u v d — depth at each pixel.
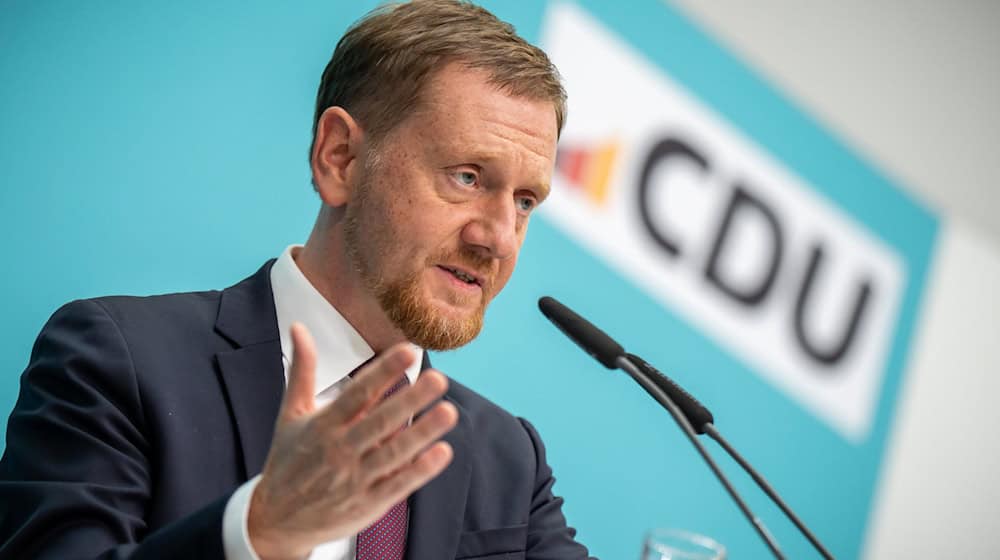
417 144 3.16
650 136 6.48
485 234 3.15
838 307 7.21
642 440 6.59
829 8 7.21
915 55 7.53
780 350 7.02
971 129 7.71
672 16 6.58
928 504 7.71
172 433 3.04
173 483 2.99
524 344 6.17
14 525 2.84
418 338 3.23
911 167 7.53
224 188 5.36
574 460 6.38
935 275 7.59
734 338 6.83
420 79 3.19
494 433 3.78
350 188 3.30
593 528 6.45
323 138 3.36
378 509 2.13
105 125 5.09
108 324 3.19
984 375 7.81
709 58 6.73
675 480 6.72
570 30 6.22
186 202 5.27
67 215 5.00
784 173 7.00
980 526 7.89
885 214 7.38
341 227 3.32
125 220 5.12
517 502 3.63
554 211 6.19
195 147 5.30
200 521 2.30
